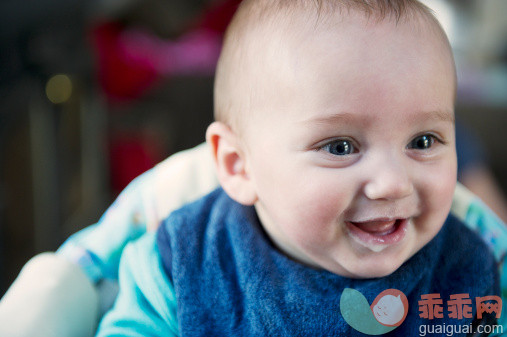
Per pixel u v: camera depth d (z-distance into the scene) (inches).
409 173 19.6
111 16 52.9
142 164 62.0
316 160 20.1
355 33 20.0
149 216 29.4
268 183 22.0
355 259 20.8
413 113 19.4
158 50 55.7
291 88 20.5
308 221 20.8
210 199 27.5
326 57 20.0
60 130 52.3
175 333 24.8
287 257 23.9
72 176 57.8
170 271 25.2
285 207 21.4
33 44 44.3
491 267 24.2
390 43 19.8
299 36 20.8
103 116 58.2
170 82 56.5
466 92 65.4
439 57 20.2
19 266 53.2
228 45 24.4
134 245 26.8
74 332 24.9
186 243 25.4
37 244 53.7
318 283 22.9
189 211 26.9
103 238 28.7
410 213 20.1
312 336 22.7
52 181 52.6
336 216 20.3
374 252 20.7
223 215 25.9
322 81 19.8
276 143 21.2
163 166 31.5
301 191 20.6
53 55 45.8
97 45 50.9
